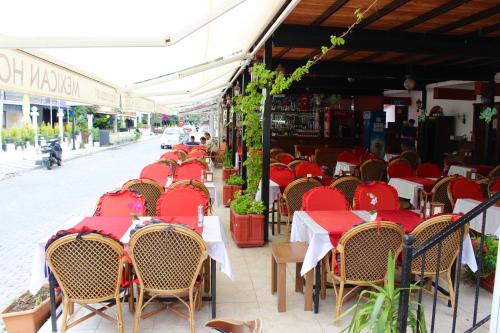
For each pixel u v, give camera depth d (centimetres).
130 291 366
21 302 342
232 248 552
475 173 706
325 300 395
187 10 319
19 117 2991
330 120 1405
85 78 362
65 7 256
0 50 233
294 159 880
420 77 895
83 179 1297
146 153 2298
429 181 674
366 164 827
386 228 321
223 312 369
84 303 302
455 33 579
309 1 442
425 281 398
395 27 553
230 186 796
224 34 493
